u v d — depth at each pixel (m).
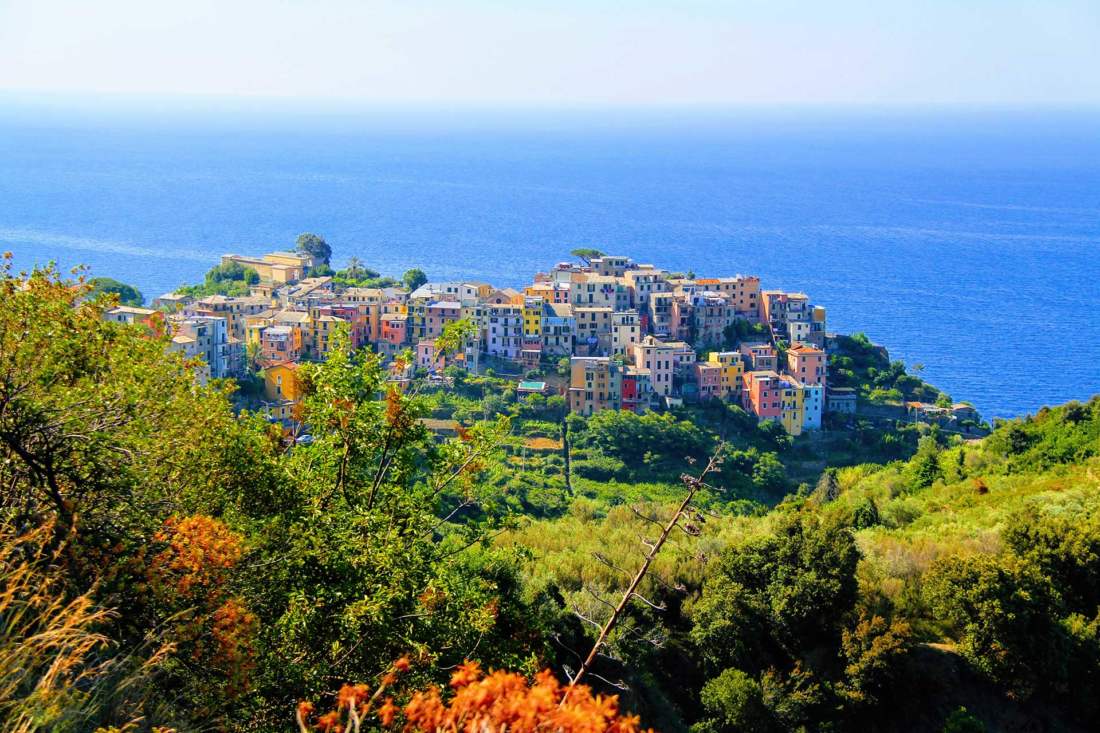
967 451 119.62
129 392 32.19
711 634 62.66
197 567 28.20
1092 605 66.81
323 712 30.72
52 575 25.78
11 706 21.42
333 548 35.16
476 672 16.28
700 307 192.88
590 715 15.20
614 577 67.06
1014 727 59.28
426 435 42.88
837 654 61.94
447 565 39.09
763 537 67.56
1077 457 105.00
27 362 31.11
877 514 96.94
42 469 29.08
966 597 61.22
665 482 145.50
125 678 24.47
